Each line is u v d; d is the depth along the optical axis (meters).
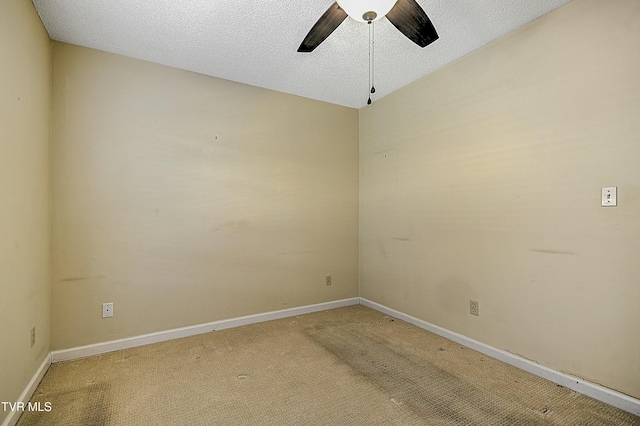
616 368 1.74
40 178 2.02
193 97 2.78
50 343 2.22
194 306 2.78
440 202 2.75
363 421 1.63
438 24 2.12
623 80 1.71
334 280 3.58
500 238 2.29
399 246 3.19
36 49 1.95
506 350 2.26
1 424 1.45
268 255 3.16
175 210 2.69
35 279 1.92
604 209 1.79
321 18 1.71
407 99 3.08
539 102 2.07
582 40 1.87
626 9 1.70
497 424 1.59
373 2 1.54
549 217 2.02
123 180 2.49
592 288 1.83
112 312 2.44
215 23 2.10
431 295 2.84
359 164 3.73
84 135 2.35
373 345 2.55
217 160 2.89
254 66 2.70
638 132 1.66
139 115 2.55
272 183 3.19
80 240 2.33
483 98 2.40
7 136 1.54
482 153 2.41
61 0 1.86
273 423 1.61
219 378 2.04
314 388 1.92
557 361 1.98
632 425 1.58
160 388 1.92
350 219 3.70
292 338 2.69
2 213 1.48
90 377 2.04
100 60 2.41
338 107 3.61
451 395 1.85
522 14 2.03
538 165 2.07
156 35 2.23
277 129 3.22
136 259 2.53
